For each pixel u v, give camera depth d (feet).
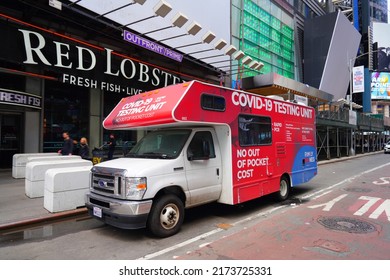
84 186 23.43
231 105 20.86
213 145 20.54
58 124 43.01
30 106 37.17
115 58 46.55
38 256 14.73
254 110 23.29
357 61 181.88
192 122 17.92
